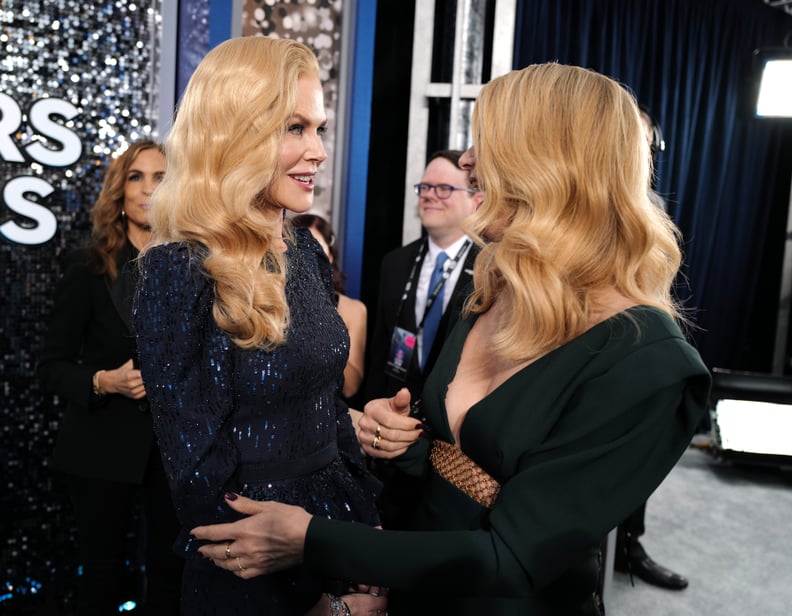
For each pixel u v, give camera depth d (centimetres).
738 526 359
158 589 204
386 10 317
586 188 101
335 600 121
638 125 104
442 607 108
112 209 205
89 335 206
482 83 292
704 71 502
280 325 109
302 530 99
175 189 112
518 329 103
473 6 283
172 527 203
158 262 106
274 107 110
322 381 119
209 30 249
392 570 94
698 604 278
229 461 105
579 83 104
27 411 232
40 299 231
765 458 425
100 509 202
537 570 91
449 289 229
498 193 106
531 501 92
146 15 237
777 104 433
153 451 201
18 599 237
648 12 481
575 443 93
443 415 114
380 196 326
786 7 500
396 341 229
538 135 102
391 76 321
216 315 105
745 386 437
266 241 112
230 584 112
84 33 229
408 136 304
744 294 547
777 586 296
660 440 93
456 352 121
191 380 104
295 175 117
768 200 537
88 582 204
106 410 199
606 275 102
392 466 126
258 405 110
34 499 236
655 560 315
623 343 96
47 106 225
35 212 226
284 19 280
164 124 242
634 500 92
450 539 94
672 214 505
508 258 103
